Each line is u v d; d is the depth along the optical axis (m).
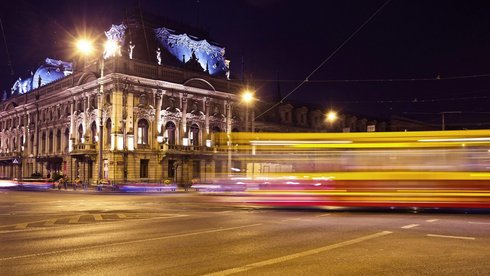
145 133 60.41
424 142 20.03
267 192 22.34
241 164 24.08
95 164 60.28
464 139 19.66
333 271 8.95
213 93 67.31
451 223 16.33
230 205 24.62
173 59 66.62
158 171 60.44
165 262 9.77
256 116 74.25
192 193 42.81
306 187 21.50
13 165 83.12
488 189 19.06
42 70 80.88
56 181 57.94
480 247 11.51
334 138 21.31
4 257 10.31
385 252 10.85
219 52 74.56
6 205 26.53
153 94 60.53
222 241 12.48
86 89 62.69
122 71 57.38
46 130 73.56
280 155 22.41
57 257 10.30
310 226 15.59
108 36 65.56
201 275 8.61
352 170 20.73
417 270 9.05
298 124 81.50
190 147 63.22
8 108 85.62
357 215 19.31
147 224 16.42
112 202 28.83
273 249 11.27
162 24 67.88
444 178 19.61
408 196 19.84
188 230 14.70
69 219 18.30
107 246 11.71
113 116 56.81
